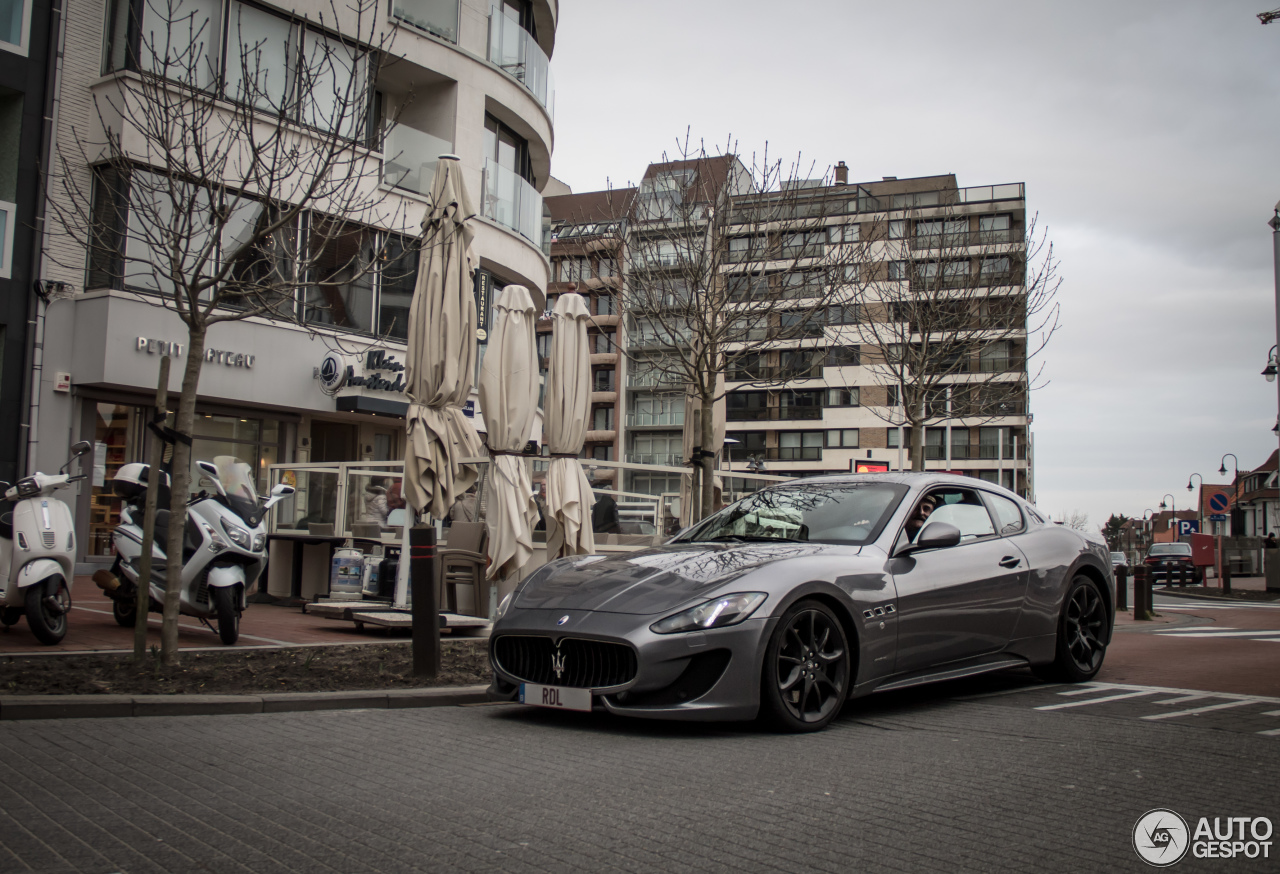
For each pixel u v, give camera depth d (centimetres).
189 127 848
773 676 561
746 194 1413
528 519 1031
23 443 1722
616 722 604
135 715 607
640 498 1315
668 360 1428
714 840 364
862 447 7369
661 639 543
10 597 829
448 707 668
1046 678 797
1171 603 2153
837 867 337
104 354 1748
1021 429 7050
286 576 1409
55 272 1769
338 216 942
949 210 2198
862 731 579
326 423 2261
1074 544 798
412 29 2277
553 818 391
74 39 1803
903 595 638
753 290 1367
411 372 1034
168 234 779
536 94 2733
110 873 324
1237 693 748
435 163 2311
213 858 340
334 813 395
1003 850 357
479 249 2411
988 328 1950
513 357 1038
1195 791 443
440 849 351
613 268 1468
